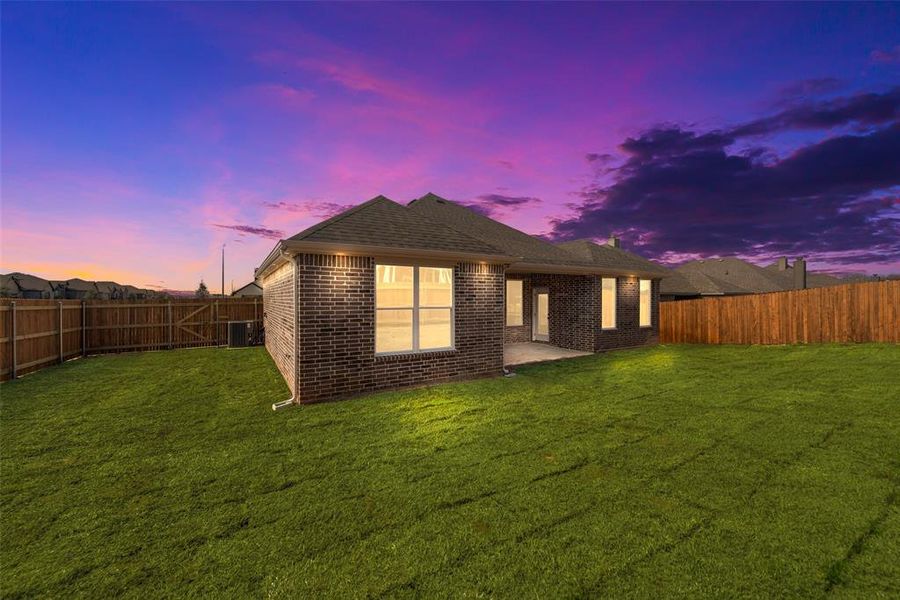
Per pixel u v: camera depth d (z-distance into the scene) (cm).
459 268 905
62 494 386
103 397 770
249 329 1641
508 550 291
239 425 595
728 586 249
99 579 267
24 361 1021
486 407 680
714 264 3016
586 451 477
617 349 1400
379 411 665
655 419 598
